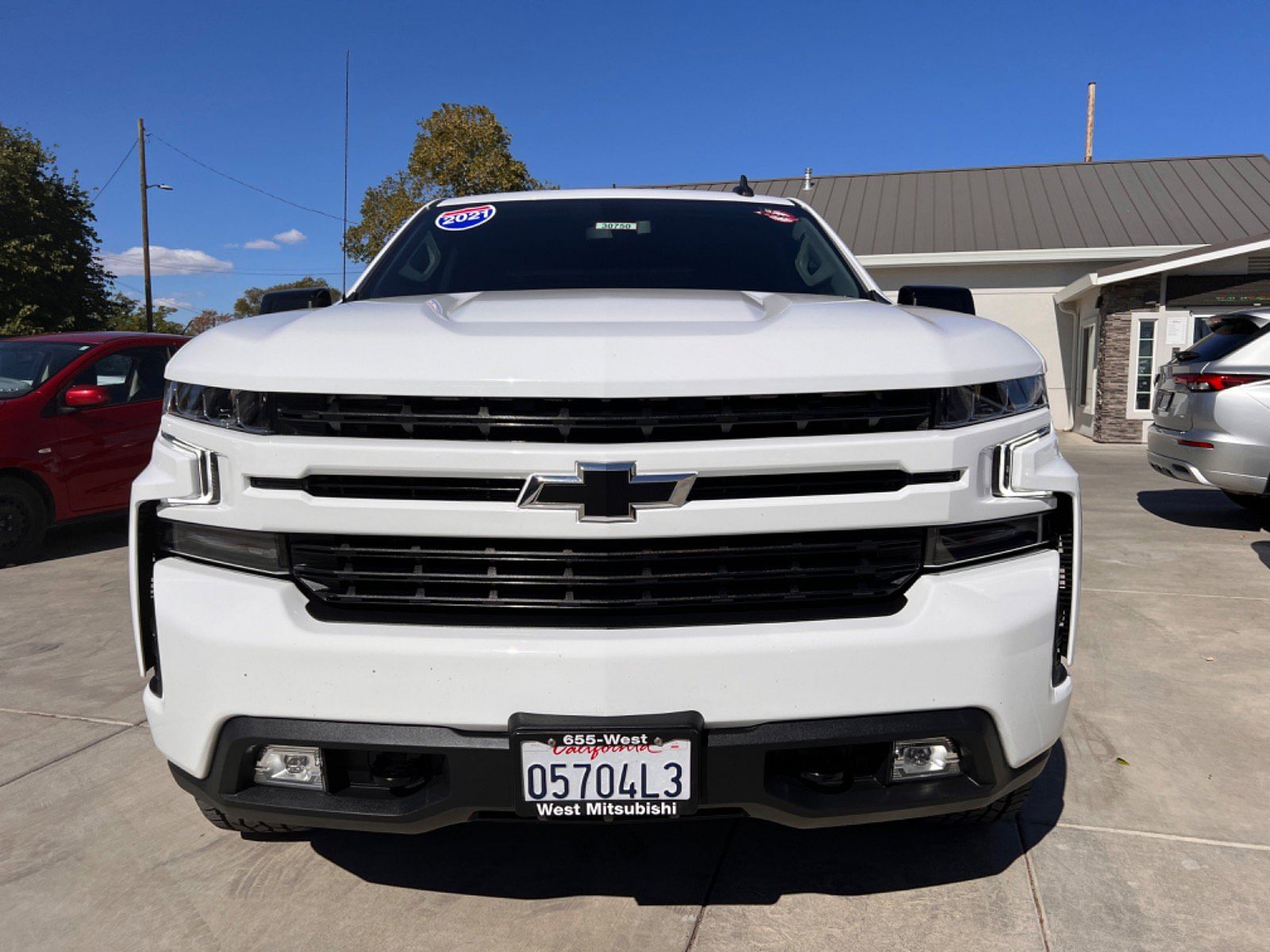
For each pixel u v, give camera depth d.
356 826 1.92
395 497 1.83
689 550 1.82
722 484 1.81
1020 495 1.96
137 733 3.39
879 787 1.95
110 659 4.25
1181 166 21.48
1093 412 16.05
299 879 2.41
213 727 1.89
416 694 1.81
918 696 1.84
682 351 1.81
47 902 2.34
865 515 1.83
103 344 6.88
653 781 1.81
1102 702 3.57
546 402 1.79
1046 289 18.11
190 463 1.94
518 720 1.79
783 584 1.88
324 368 1.83
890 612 1.88
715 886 2.35
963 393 1.88
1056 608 1.99
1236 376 6.51
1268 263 14.67
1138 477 10.48
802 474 1.82
